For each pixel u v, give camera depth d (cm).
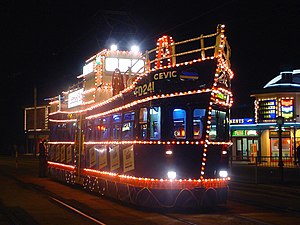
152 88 1223
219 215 1154
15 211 1234
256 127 3494
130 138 1307
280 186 1820
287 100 3297
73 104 1964
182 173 1162
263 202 1423
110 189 1449
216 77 1151
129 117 1327
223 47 1166
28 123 6825
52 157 2303
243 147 3638
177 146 1170
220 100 1205
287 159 2872
